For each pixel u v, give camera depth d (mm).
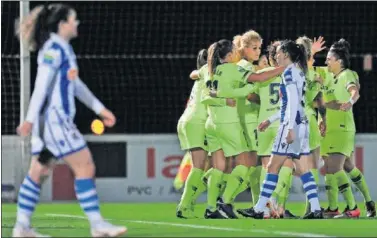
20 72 50375
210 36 55438
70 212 39375
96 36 54531
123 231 23219
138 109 52344
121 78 52594
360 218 34125
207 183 34031
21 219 23453
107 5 54875
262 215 32344
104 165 48000
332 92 34938
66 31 22781
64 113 22609
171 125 52406
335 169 35062
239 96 32375
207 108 33812
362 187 35562
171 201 48031
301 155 32594
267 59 35219
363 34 55938
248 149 33562
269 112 33125
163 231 26750
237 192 33406
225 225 29297
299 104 31016
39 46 22812
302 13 55625
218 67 32531
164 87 52531
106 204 45938
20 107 49719
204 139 34031
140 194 48125
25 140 47344
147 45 54688
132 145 48125
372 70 52656
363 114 52688
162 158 48125
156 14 55094
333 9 55875
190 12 55344
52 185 47469
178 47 54844
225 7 55531
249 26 55625
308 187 32969
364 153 48188
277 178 31906
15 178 47844
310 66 33719
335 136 34938
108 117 23781
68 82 22625
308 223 30156
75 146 22719
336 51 34875
